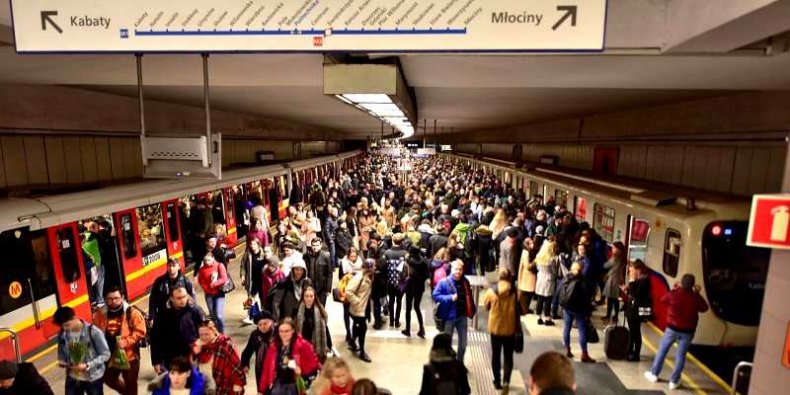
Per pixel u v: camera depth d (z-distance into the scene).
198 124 13.12
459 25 2.61
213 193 12.72
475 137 41.09
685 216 7.07
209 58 4.69
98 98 9.23
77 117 8.73
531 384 2.57
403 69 5.26
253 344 4.80
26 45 2.74
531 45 2.62
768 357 2.90
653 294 7.96
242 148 17.45
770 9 2.46
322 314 5.41
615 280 7.63
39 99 7.88
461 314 5.90
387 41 2.64
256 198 15.28
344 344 7.12
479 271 11.03
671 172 10.48
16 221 6.12
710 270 6.96
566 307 6.62
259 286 7.48
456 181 22.75
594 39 2.60
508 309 5.61
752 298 6.98
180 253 10.88
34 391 4.02
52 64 5.02
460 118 16.75
